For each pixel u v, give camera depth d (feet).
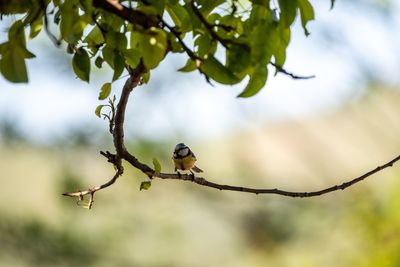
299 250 55.16
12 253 45.06
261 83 11.87
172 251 51.80
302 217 55.72
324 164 67.05
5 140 46.34
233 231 55.62
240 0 13.35
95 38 13.83
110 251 47.57
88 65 12.84
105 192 47.52
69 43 12.47
